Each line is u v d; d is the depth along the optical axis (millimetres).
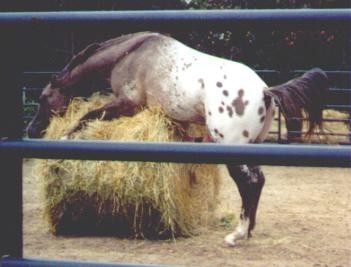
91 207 5441
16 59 1190
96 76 6113
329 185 8297
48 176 5426
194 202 5602
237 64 5477
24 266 1151
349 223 5918
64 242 5285
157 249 5055
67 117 5977
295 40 12812
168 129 5586
